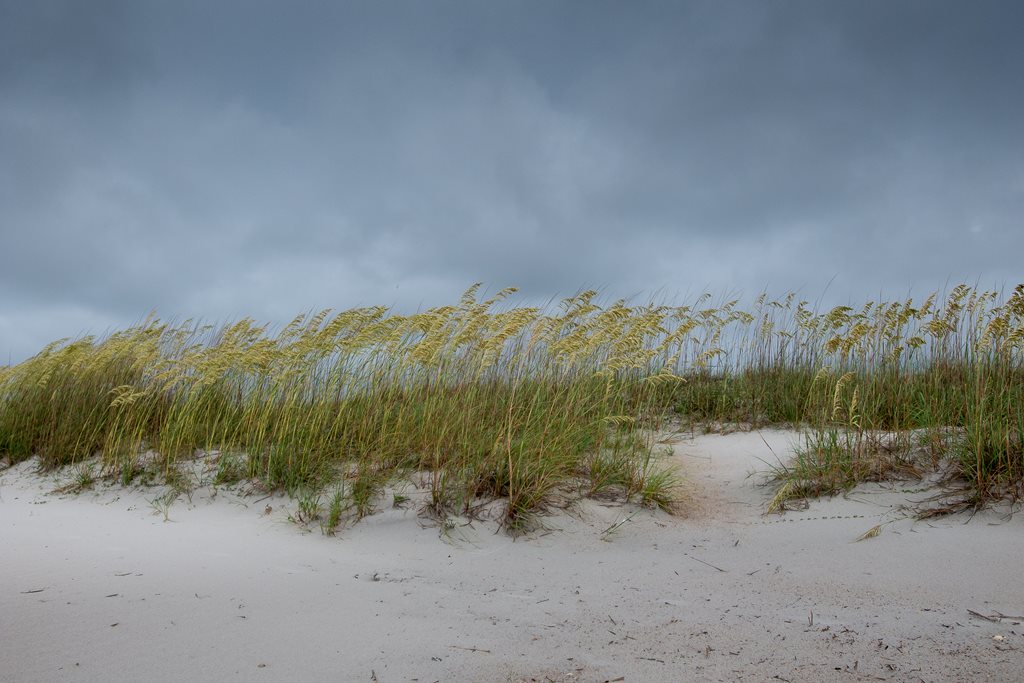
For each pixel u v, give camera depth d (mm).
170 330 9836
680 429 9242
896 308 8781
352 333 7891
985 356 7223
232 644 3559
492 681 3252
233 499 6594
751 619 4168
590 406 7746
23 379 9055
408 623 3996
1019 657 3484
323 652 3516
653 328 8578
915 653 3586
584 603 4469
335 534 5793
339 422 7430
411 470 6754
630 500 6434
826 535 5629
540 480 6168
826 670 3402
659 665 3471
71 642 3504
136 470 7363
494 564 5238
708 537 5836
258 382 8164
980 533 5305
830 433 7020
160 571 4777
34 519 6191
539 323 7465
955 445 6398
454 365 7727
